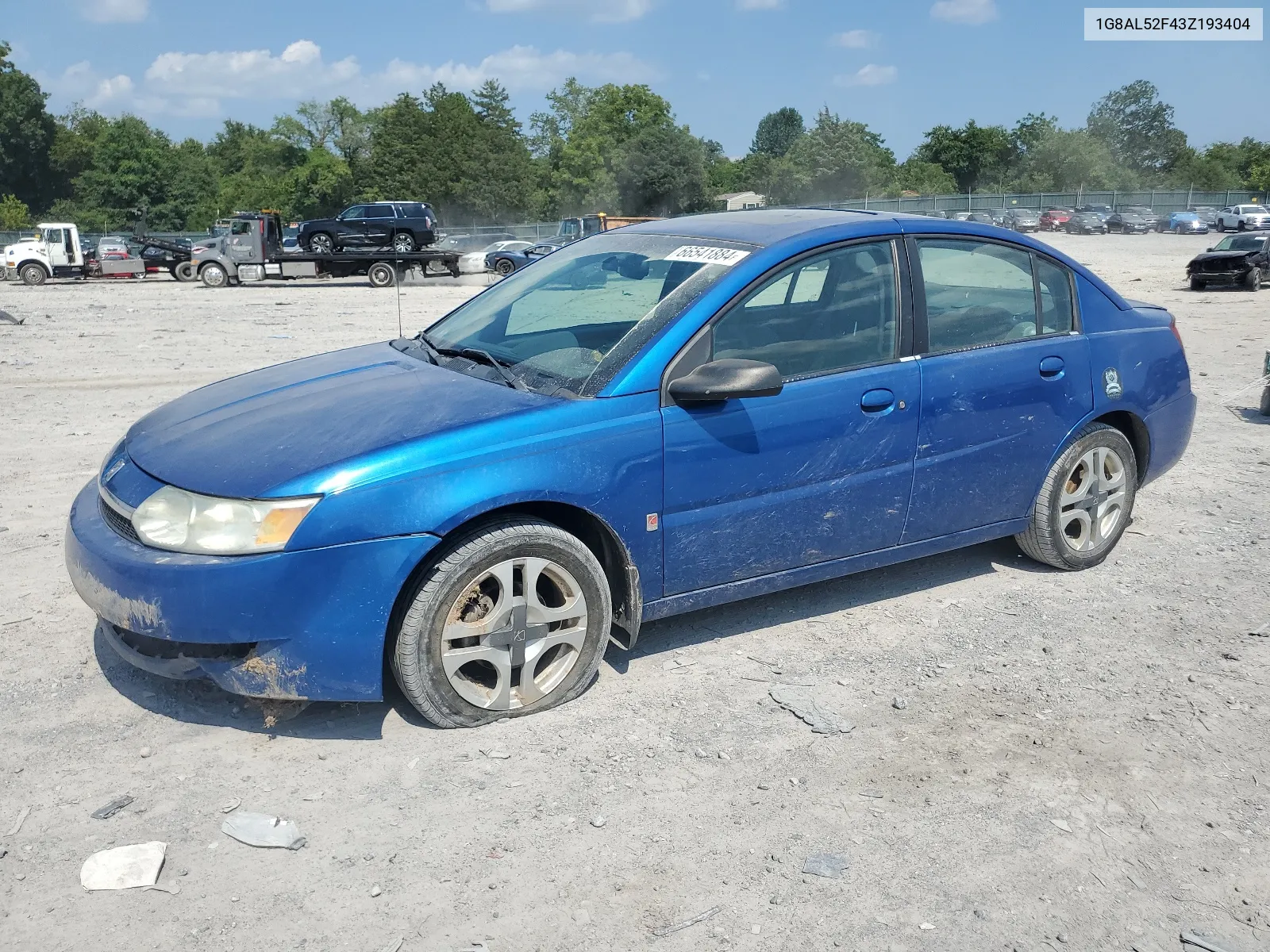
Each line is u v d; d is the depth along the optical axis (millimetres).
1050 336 4570
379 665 3197
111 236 35406
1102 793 3080
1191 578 4789
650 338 3617
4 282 34625
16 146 94812
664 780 3125
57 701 3547
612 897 2605
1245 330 15156
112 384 10188
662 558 3652
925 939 2471
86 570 3283
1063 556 4758
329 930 2479
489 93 92938
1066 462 4621
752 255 3832
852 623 4305
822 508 3951
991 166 121938
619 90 103438
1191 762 3242
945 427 4184
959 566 4961
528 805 2986
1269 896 2635
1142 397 4844
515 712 3467
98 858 2686
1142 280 27391
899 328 4090
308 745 3297
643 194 91938
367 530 3121
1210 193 80125
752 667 3887
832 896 2617
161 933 2455
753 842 2834
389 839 2824
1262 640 4113
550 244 43156
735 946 2443
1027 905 2596
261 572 3057
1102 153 110062
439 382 3775
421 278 34562
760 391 3457
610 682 3758
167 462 3410
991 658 3975
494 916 2535
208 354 12656
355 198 93625
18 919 2486
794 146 104250
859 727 3445
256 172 96438
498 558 3305
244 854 2752
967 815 2967
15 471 6547
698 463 3621
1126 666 3902
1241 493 6141
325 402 3684
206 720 3439
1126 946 2455
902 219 4215
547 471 3344
